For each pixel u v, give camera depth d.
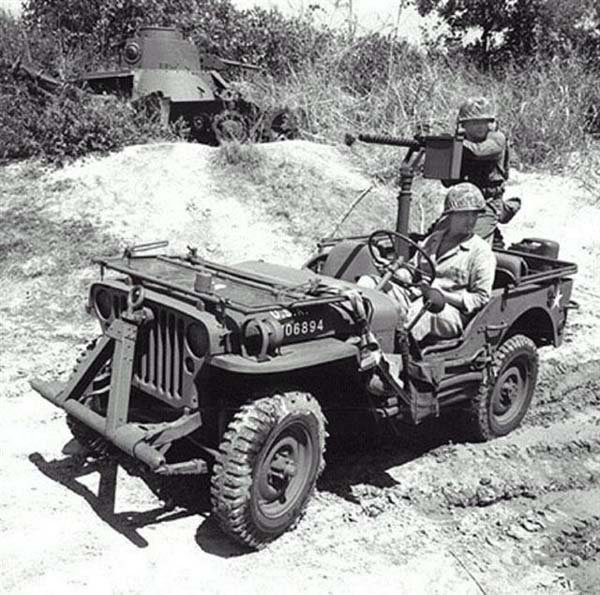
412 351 5.34
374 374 4.99
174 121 12.47
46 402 6.35
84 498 5.07
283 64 16.20
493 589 4.49
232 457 4.42
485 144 6.89
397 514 5.11
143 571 4.42
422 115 13.48
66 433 5.89
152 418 5.02
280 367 4.37
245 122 12.93
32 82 12.02
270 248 9.84
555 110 14.11
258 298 4.71
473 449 5.91
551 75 15.45
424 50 16.70
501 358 5.91
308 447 4.75
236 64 14.76
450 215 5.54
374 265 5.88
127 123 11.77
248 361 4.38
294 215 10.52
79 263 9.06
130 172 10.90
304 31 16.95
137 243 9.52
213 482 4.46
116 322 4.84
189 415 4.61
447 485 5.39
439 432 6.12
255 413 4.49
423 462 5.71
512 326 6.32
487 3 19.33
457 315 5.51
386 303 5.20
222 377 4.73
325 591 4.35
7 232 9.55
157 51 12.70
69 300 8.36
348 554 4.68
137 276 4.95
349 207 10.84
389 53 15.15
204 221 10.14
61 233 9.62
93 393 5.09
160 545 4.65
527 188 12.73
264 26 17.00
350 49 15.41
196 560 4.54
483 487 5.39
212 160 11.32
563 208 12.09
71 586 4.27
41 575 4.34
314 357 4.53
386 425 5.87
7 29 14.94
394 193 11.45
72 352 7.28
